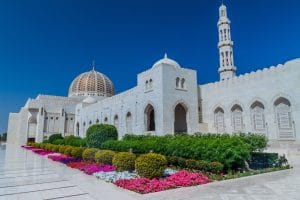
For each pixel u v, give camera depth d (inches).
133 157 561.6
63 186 438.3
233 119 1228.5
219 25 1646.2
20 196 369.1
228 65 1568.7
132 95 1598.2
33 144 1985.7
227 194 340.8
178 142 650.8
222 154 519.5
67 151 973.2
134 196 350.6
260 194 339.9
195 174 458.9
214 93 1343.5
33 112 2746.1
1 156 1143.0
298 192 349.4
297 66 968.3
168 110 1248.8
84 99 2824.8
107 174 529.3
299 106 949.2
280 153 876.6
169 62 1582.2
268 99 1064.8
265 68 1093.1
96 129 1022.4
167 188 386.3
